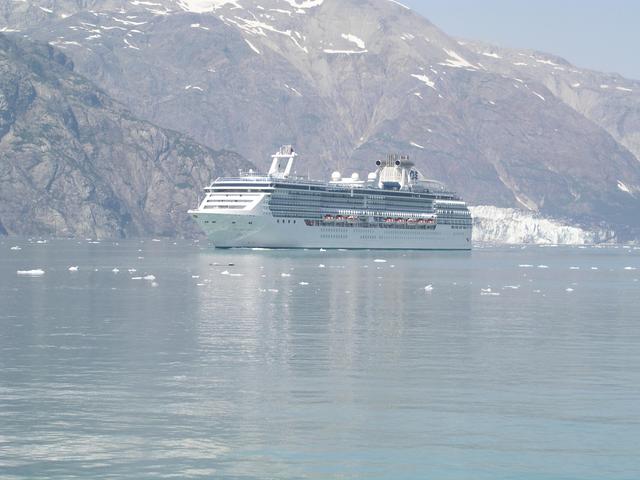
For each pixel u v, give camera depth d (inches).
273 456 2787.9
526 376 3860.7
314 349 4505.4
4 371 3858.3
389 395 3491.6
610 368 4062.5
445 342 4808.1
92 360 4128.9
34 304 6540.4
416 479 2632.9
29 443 2869.1
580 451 2849.4
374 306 6638.8
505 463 2746.1
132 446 2854.3
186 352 4367.6
